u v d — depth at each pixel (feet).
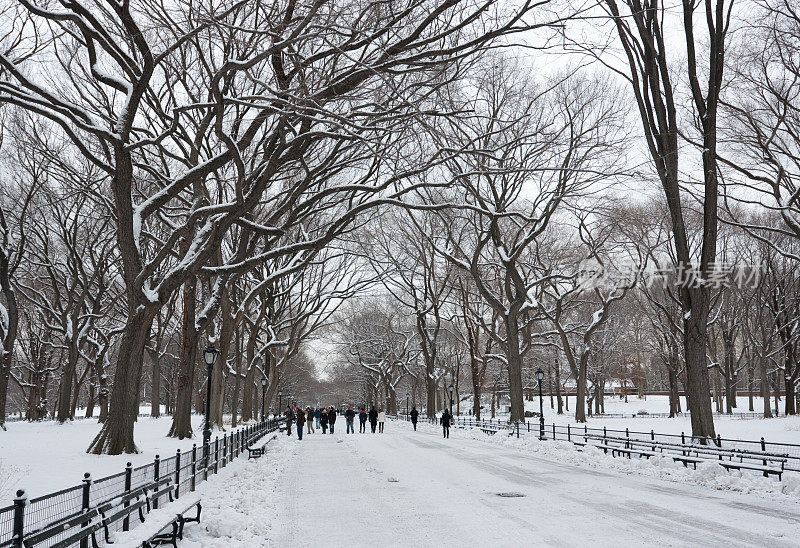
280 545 30.73
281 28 51.16
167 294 70.38
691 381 73.00
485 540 31.14
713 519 36.22
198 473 50.52
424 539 31.65
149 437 97.30
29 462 57.26
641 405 274.36
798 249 150.41
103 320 194.59
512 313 133.69
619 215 126.82
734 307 191.11
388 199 78.28
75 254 146.20
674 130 75.20
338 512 39.83
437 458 77.51
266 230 75.46
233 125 83.92
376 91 63.21
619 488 49.37
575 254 156.15
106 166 64.23
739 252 159.33
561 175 117.39
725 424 141.59
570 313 208.44
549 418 200.03
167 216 97.76
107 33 61.77
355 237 132.36
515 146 80.12
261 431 109.60
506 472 61.41
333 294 167.32
